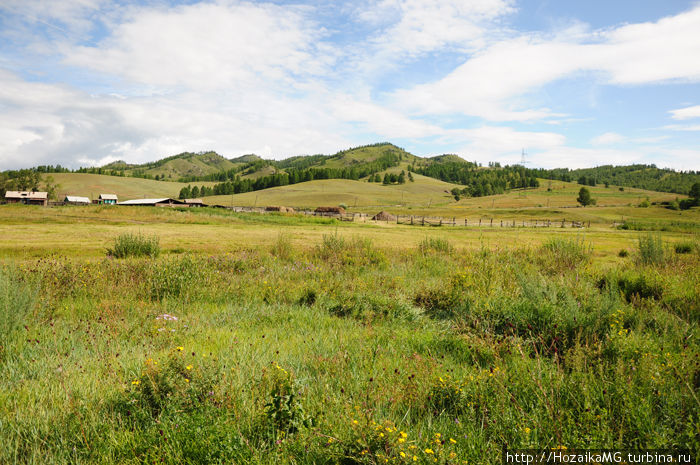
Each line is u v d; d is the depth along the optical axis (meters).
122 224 36.03
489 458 2.72
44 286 8.27
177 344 5.44
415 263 15.14
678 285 8.46
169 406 3.29
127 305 7.67
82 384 3.90
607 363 3.95
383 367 4.47
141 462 2.77
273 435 2.97
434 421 3.36
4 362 4.69
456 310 7.89
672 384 3.40
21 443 2.98
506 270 10.06
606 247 25.88
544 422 3.04
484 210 131.75
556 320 5.58
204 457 2.78
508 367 4.17
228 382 3.74
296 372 4.20
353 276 12.23
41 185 164.88
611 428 2.89
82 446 2.98
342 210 89.06
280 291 9.27
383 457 2.59
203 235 28.72
